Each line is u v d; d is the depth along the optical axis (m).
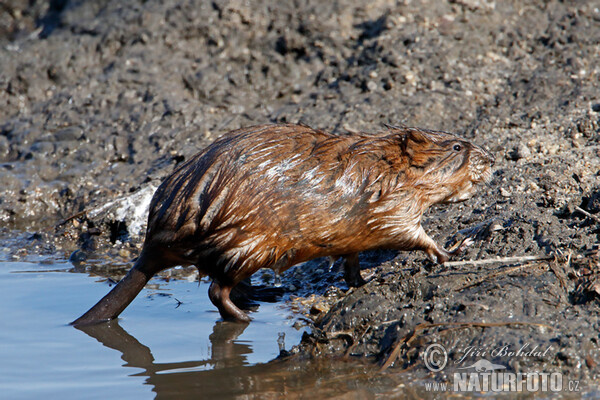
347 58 23.81
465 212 16.52
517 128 19.50
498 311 12.44
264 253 13.64
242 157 13.37
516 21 23.81
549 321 12.09
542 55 22.38
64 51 25.34
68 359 12.80
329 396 11.30
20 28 30.09
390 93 21.69
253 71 23.89
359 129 20.52
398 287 13.66
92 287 16.33
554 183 16.25
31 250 18.72
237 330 13.98
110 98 23.34
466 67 22.33
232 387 11.66
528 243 14.27
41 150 21.88
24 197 20.52
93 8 27.88
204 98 23.25
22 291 16.09
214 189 13.17
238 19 24.84
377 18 24.66
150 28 25.25
